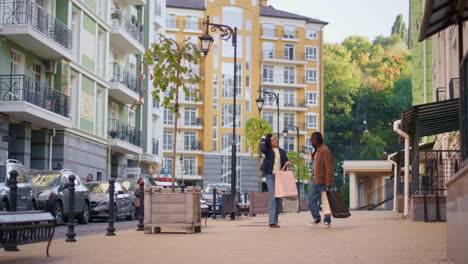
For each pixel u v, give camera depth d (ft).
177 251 27.91
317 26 284.20
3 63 88.07
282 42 278.05
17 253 28.19
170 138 263.49
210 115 264.72
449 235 21.58
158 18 166.09
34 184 66.64
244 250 27.78
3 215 22.62
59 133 103.76
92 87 117.29
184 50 48.73
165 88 48.26
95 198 81.41
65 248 30.71
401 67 339.57
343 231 40.65
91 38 116.67
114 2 134.62
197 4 270.46
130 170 140.46
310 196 47.62
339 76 330.54
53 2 102.68
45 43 91.97
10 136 86.63
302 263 22.25
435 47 93.35
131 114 150.82
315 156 46.11
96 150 119.14
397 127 64.69
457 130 62.08
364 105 325.01
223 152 264.93
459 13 19.35
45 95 95.14
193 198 42.96
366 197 203.92
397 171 104.73
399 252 25.75
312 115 282.36
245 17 271.28
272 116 276.82
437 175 55.26
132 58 150.10
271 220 47.26
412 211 54.65
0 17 88.43
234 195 74.08
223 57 267.59
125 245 32.14
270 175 47.37
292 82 278.87
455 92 63.98
